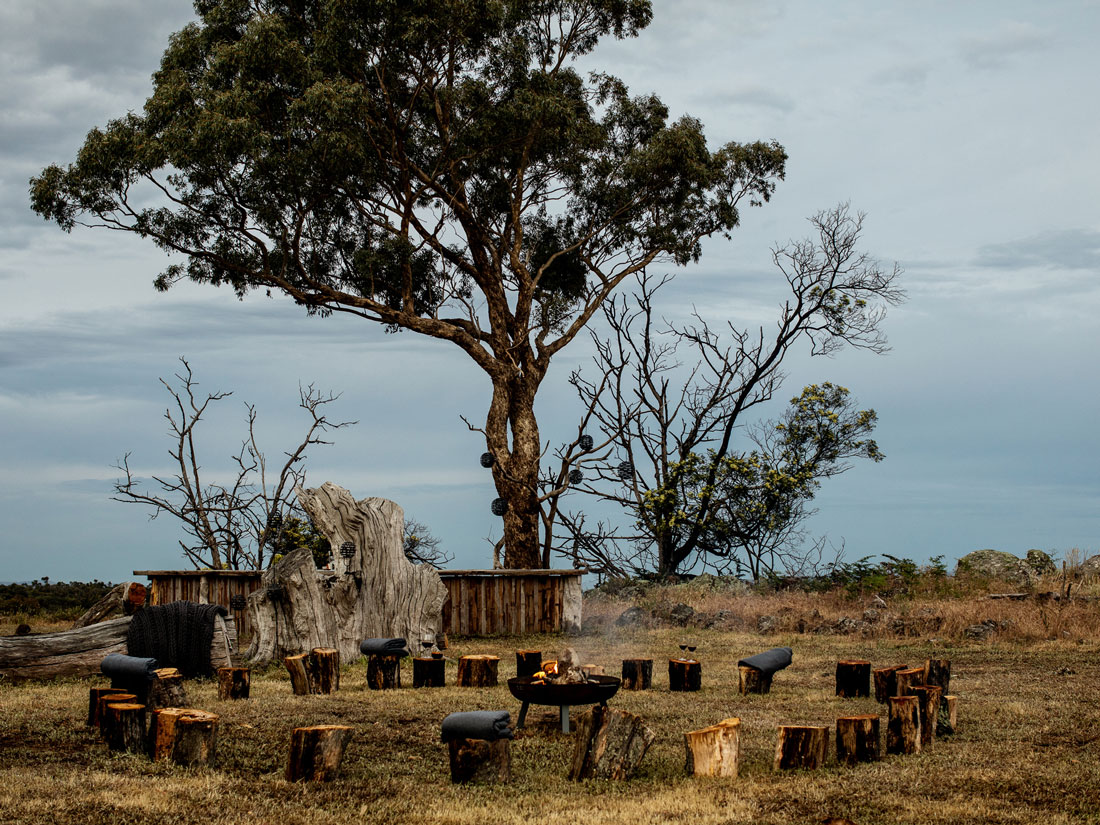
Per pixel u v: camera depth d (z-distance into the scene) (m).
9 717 10.73
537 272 31.73
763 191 32.06
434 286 30.56
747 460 32.25
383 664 13.29
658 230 31.28
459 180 28.70
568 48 30.11
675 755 9.17
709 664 16.19
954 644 17.55
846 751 8.74
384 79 26.45
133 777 8.10
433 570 18.02
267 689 13.16
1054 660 15.28
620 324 34.81
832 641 18.67
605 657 17.34
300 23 27.06
